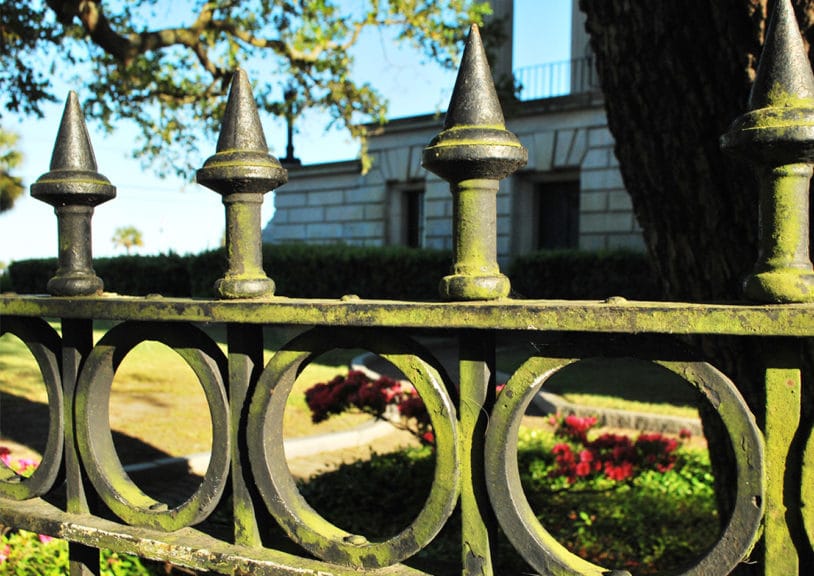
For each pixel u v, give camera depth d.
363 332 1.26
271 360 1.32
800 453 1.04
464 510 1.23
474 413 1.21
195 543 1.41
